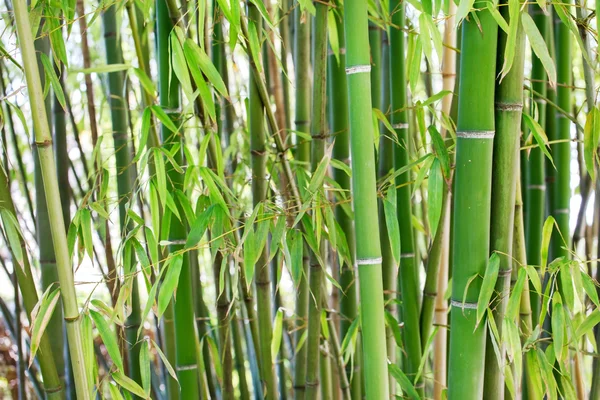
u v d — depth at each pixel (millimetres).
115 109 2205
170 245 1969
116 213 3100
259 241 1674
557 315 1614
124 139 2217
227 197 1934
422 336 1995
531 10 2039
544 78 2049
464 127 1536
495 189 1574
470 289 1569
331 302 2406
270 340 2090
